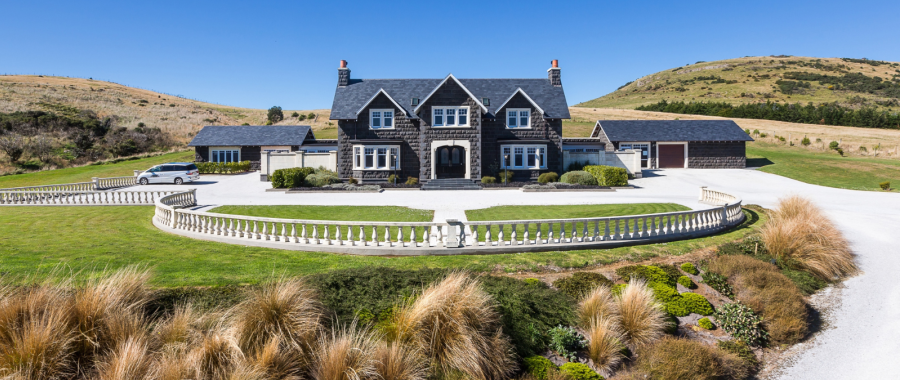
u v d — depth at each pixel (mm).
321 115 93062
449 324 7152
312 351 6668
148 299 7309
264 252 12172
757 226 16656
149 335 6441
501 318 8016
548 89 36938
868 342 8906
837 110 77625
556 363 7895
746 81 133875
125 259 10766
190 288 8250
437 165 33812
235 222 18422
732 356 8164
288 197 26141
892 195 27016
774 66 149875
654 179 35250
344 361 6273
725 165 42969
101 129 61094
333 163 35625
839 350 8719
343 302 8156
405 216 19203
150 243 13148
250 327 6730
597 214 19688
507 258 11641
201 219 14516
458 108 32250
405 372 6492
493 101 35500
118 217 18938
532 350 7980
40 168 45250
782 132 62656
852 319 9945
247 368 6004
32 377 5398
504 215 19375
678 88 138000
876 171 36750
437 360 6992
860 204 23391
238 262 10820
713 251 13148
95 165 46656
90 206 22453
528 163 34219
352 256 11789
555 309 8922
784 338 9227
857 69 143000
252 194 27781
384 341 6977
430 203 23297
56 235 14531
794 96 114250
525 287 9523
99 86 102812
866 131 64812
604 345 7992
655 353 7949
